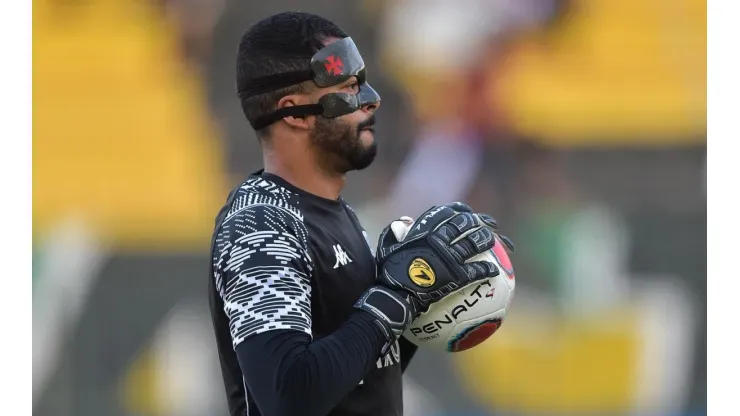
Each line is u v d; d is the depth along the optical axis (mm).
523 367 27844
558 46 29625
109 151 29625
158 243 29047
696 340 28312
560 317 28344
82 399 27266
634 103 29656
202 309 28516
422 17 29344
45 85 29812
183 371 27750
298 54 8156
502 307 8352
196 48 29938
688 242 29156
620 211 29266
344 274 8023
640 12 30109
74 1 30000
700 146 29656
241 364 7262
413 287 7660
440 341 8312
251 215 7773
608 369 27969
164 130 29688
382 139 29219
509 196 29156
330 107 8188
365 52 29484
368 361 7316
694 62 29719
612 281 28734
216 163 29641
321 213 8195
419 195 29047
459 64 29297
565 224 29109
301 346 7086
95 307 28188
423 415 27375
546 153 29406
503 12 29469
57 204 29172
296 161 8281
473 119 29219
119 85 29891
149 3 30031
